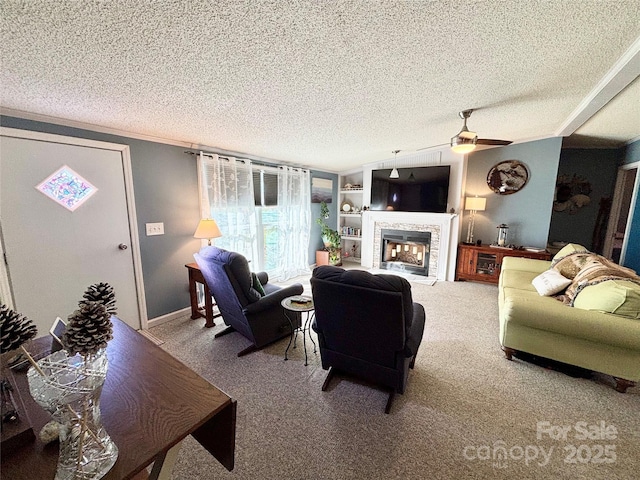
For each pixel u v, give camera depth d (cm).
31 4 97
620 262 414
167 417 82
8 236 205
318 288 176
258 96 199
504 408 181
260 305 235
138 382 97
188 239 323
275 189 447
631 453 149
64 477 66
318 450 150
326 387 200
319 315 188
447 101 241
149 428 79
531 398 190
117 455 71
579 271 265
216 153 343
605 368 197
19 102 185
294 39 135
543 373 218
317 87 193
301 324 295
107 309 86
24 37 115
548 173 432
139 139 273
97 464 68
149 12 107
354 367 195
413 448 152
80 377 71
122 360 110
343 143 366
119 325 140
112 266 264
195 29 121
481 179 486
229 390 199
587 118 299
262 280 320
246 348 251
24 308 215
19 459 71
